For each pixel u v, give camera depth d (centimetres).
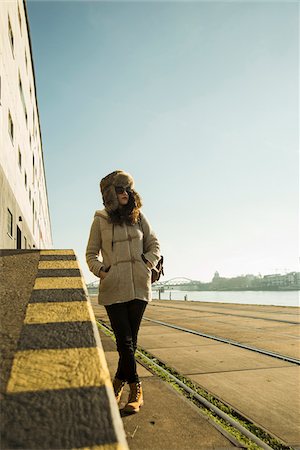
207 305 2066
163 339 681
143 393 334
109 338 682
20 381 123
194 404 308
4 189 1204
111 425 105
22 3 1844
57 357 138
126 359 277
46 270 264
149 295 291
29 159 2202
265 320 994
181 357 504
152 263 296
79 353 142
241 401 318
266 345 589
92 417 108
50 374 127
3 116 1214
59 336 155
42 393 117
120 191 296
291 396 330
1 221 1140
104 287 286
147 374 405
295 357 492
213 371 423
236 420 278
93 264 289
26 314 178
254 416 284
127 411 279
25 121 1977
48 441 98
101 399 115
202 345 606
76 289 219
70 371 129
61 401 113
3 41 1235
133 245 293
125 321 280
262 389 352
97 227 303
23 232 1856
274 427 263
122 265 286
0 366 131
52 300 199
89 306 191
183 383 373
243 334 727
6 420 104
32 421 105
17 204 1591
